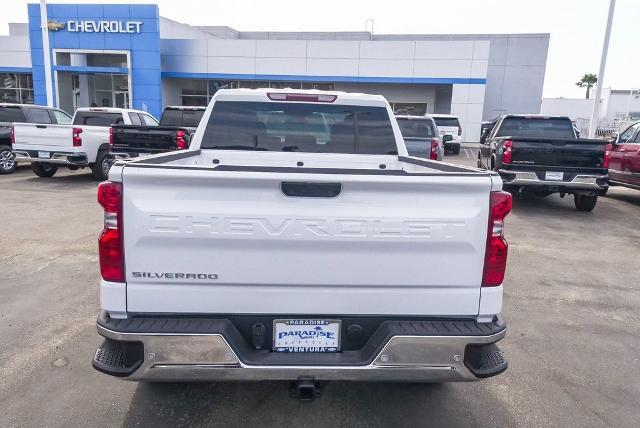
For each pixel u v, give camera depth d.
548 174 9.33
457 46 28.45
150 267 2.44
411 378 2.52
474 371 2.54
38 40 28.00
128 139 11.20
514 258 6.81
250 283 2.49
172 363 2.43
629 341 4.31
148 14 27.59
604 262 6.76
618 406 3.29
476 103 29.00
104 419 3.01
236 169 2.43
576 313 4.93
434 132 10.95
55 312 4.58
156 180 2.39
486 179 2.49
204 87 31.12
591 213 10.31
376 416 3.11
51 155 12.02
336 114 4.52
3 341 3.99
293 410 3.15
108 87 29.47
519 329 4.50
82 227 7.81
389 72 29.16
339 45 29.09
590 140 9.16
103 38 28.00
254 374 2.46
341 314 2.57
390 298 2.55
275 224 2.43
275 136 4.54
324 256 2.48
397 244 2.49
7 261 6.04
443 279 2.54
